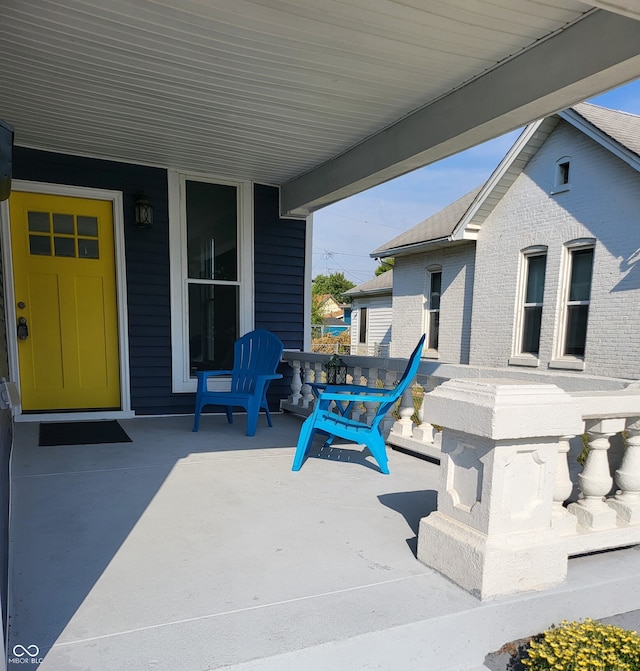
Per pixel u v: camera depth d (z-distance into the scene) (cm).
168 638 123
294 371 475
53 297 404
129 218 420
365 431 281
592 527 179
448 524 160
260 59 249
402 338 1076
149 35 228
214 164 424
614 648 142
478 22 211
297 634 126
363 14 208
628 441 187
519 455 151
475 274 848
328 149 383
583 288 679
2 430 159
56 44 236
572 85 214
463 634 140
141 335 431
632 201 598
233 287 476
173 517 205
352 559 170
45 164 388
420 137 308
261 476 267
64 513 208
